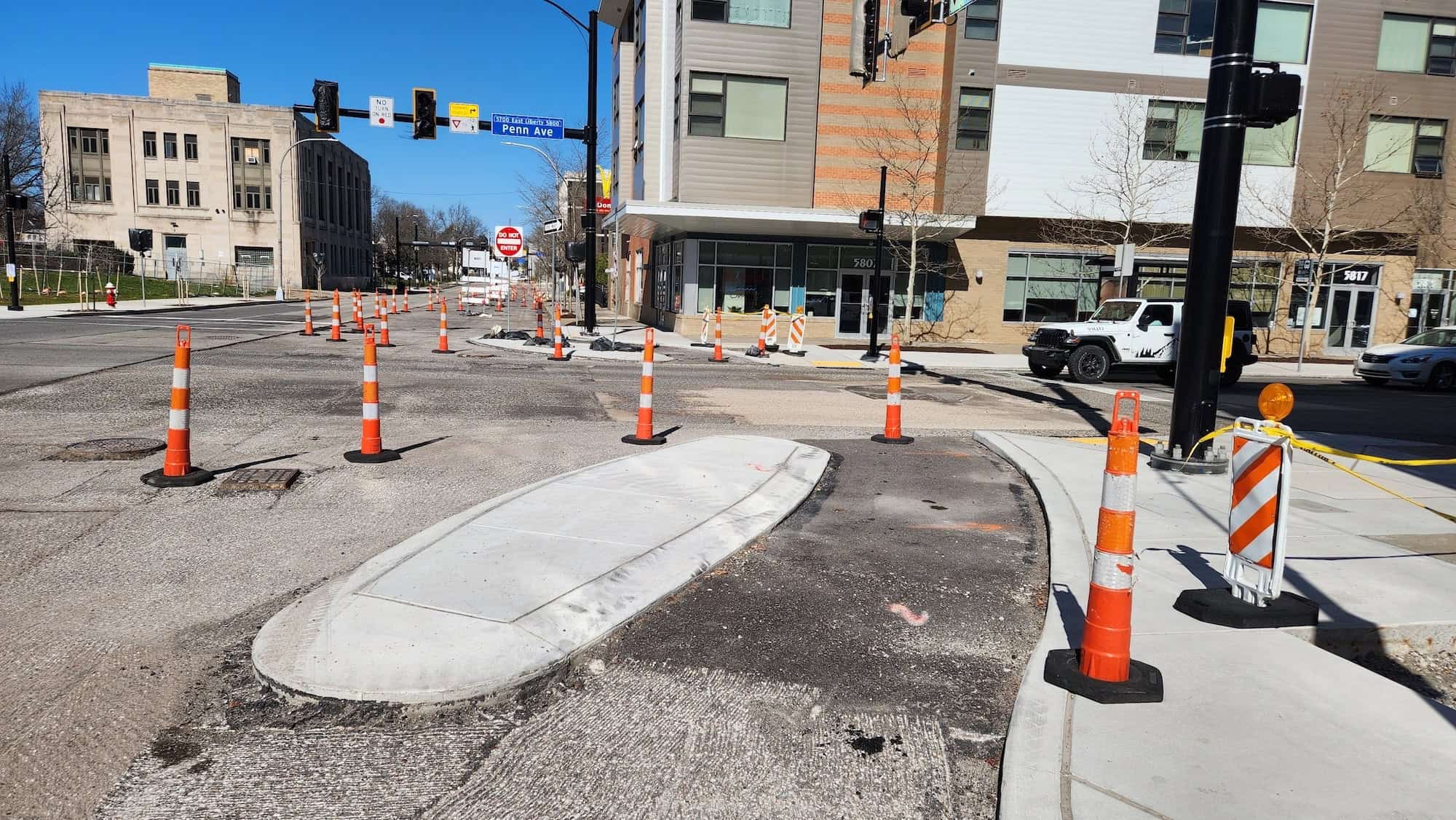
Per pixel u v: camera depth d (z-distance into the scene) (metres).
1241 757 3.03
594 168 23.14
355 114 20.31
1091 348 17.66
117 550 5.05
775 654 4.00
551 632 3.94
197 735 3.15
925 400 13.64
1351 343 28.91
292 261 66.12
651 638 4.12
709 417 10.95
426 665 3.57
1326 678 3.67
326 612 4.04
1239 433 4.41
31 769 2.90
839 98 26.06
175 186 64.12
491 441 8.77
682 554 5.12
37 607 4.22
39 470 6.81
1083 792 2.79
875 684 3.74
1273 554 4.20
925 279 27.73
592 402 11.85
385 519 5.86
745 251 27.16
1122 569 3.48
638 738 3.24
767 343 23.14
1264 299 28.62
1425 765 3.00
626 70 33.91
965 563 5.37
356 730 3.22
